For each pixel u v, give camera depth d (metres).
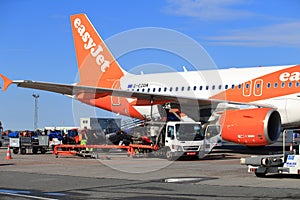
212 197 10.09
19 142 26.98
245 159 13.98
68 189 11.70
